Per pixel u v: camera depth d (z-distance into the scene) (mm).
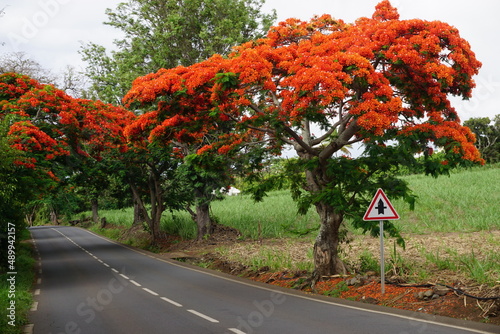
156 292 13336
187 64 30812
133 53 31906
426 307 9492
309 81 10562
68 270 20797
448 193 30984
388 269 12883
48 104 20359
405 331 7680
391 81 12289
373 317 8930
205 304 11109
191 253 24656
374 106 10734
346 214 12672
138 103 13164
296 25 14023
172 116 13398
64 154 19750
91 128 22656
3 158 14484
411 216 26906
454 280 10945
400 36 11898
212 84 11977
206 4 30156
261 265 16859
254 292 12742
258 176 15414
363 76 10781
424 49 11047
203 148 14250
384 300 10484
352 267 13742
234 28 30438
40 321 9930
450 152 10945
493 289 9367
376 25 12109
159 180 31281
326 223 13422
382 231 11211
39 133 17578
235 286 14023
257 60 11641
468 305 8969
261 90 12039
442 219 24594
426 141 11492
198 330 8406
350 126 12227
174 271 18562
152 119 13836
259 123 11781
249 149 15062
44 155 18141
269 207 35438
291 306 10422
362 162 11891
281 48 12797
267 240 25281
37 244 39469
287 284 13664
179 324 8984
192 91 12219
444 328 7805
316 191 13125
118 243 36781
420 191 33000
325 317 9078
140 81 13812
